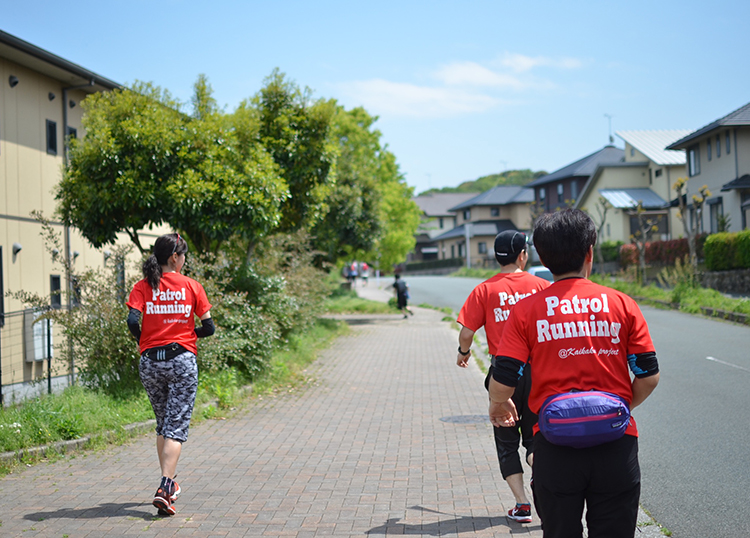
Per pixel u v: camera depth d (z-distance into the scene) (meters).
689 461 6.04
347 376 11.32
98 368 8.20
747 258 23.36
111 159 9.85
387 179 30.89
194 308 5.01
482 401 9.09
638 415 7.95
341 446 6.57
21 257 13.50
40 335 13.45
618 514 2.70
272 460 6.04
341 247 22.30
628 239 41.88
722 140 31.31
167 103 10.84
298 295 13.81
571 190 55.66
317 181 13.58
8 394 11.79
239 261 12.52
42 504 4.79
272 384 10.06
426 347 15.63
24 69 13.84
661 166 42.69
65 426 6.48
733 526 4.45
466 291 36.88
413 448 6.49
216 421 7.74
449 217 88.81
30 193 13.88
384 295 37.03
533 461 2.84
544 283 4.39
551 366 2.74
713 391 9.20
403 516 4.55
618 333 2.74
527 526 4.34
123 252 8.88
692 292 21.88
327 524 4.39
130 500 4.89
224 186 10.37
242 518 4.50
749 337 14.55
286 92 13.60
